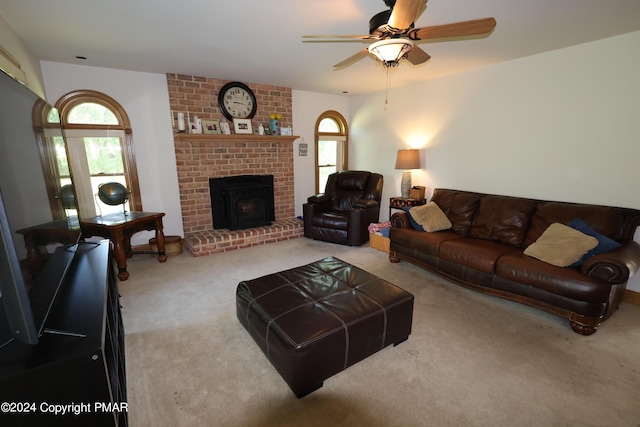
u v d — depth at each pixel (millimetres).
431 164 4418
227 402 1671
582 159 2959
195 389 1760
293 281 2301
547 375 1844
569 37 2684
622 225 2570
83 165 3570
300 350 1604
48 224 1538
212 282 3189
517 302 2723
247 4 2025
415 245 3355
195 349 2113
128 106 3766
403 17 1629
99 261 1993
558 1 2002
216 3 2010
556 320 2449
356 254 4078
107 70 3594
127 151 3826
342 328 1754
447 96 4082
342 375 1862
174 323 2432
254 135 4449
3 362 993
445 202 3816
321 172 5770
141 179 3979
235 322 2451
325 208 4895
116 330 1769
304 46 2861
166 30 2457
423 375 1857
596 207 2742
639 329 2314
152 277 3309
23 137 1339
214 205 4488
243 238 4297
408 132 4699
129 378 1837
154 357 2027
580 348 2096
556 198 3182
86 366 1052
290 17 2229
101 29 2420
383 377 1845
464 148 3971
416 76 4113
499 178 3648
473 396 1696
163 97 3971
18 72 2414
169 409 1621
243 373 1892
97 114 3652
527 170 3383
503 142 3557
